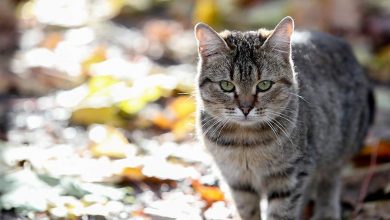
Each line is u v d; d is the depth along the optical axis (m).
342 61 1.36
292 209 1.22
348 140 1.35
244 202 1.25
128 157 1.38
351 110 1.35
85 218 1.20
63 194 1.24
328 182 1.33
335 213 1.33
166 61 1.79
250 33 1.25
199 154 1.39
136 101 1.54
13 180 1.25
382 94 1.63
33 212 1.20
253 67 1.21
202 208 1.26
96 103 1.52
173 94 1.60
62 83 1.65
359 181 1.37
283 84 1.21
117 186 1.31
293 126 1.20
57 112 1.55
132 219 1.21
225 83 1.22
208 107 1.23
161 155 1.40
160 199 1.28
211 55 1.23
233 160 1.22
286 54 1.21
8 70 1.68
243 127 1.20
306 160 1.22
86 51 1.79
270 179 1.21
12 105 1.58
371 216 1.28
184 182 1.32
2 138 1.44
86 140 1.45
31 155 1.35
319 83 1.28
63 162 1.34
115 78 1.62
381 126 1.53
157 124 1.50
